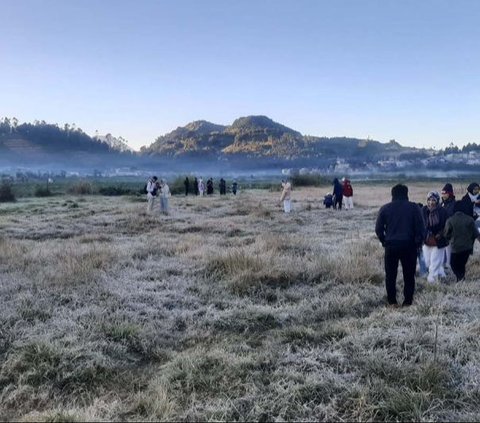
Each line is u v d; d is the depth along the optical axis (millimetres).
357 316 7281
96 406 4492
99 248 11789
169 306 7723
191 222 19297
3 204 32594
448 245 10086
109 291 8094
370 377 4969
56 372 5160
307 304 7746
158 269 9992
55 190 49438
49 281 8617
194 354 5523
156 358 5852
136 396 4699
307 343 5941
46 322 6602
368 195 39094
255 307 7516
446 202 9945
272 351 5715
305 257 10734
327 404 4520
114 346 5891
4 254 11125
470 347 5574
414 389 4707
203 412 4379
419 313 6965
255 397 4602
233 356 5508
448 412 4320
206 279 9188
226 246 13141
